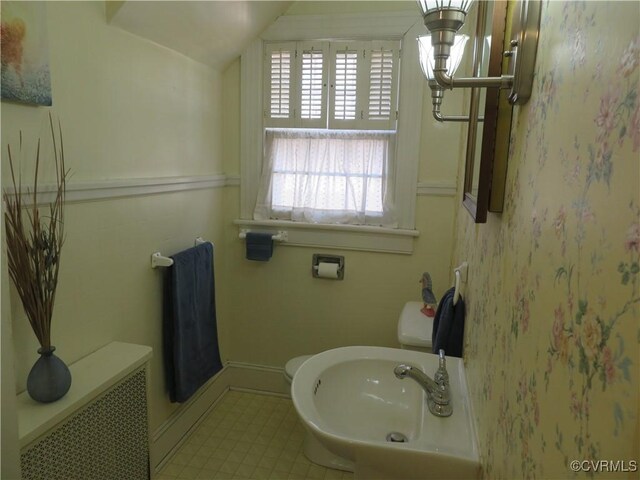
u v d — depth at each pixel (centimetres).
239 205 253
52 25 132
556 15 54
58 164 136
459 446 97
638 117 30
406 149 226
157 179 186
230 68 241
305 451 211
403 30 217
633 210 30
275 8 218
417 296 239
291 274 253
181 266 197
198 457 210
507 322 73
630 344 30
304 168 242
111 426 140
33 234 120
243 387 267
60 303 141
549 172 53
